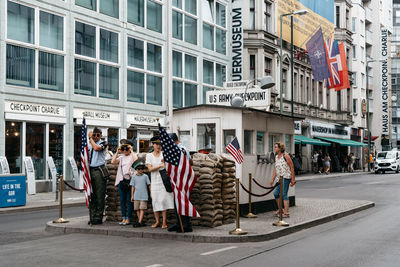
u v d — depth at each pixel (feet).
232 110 42.57
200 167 35.32
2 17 65.26
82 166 35.81
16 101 66.49
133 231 32.81
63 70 74.02
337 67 132.46
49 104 71.15
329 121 163.84
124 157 35.88
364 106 190.90
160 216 36.06
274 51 129.18
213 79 108.88
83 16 77.20
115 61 83.51
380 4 227.40
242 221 38.01
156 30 93.30
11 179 52.54
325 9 139.95
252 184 42.14
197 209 35.04
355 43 184.14
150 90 91.15
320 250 27.76
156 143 33.63
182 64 98.94
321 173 141.08
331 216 41.52
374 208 51.13
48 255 26.27
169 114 55.42
